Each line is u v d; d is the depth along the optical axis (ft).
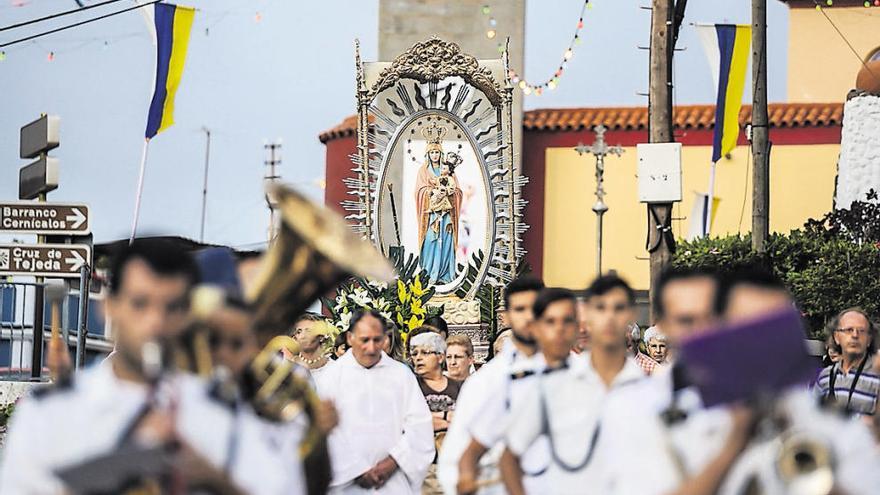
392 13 270.05
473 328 189.26
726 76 193.06
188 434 33.88
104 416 33.68
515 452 53.98
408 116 195.31
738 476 37.96
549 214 297.53
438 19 270.67
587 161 296.51
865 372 80.64
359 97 192.65
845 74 352.08
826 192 296.71
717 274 42.80
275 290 42.19
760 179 173.47
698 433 40.19
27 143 149.48
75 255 132.05
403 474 81.05
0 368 158.10
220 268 42.75
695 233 290.97
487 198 195.11
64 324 135.13
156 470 31.86
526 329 62.08
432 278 195.11
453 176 195.83
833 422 38.52
